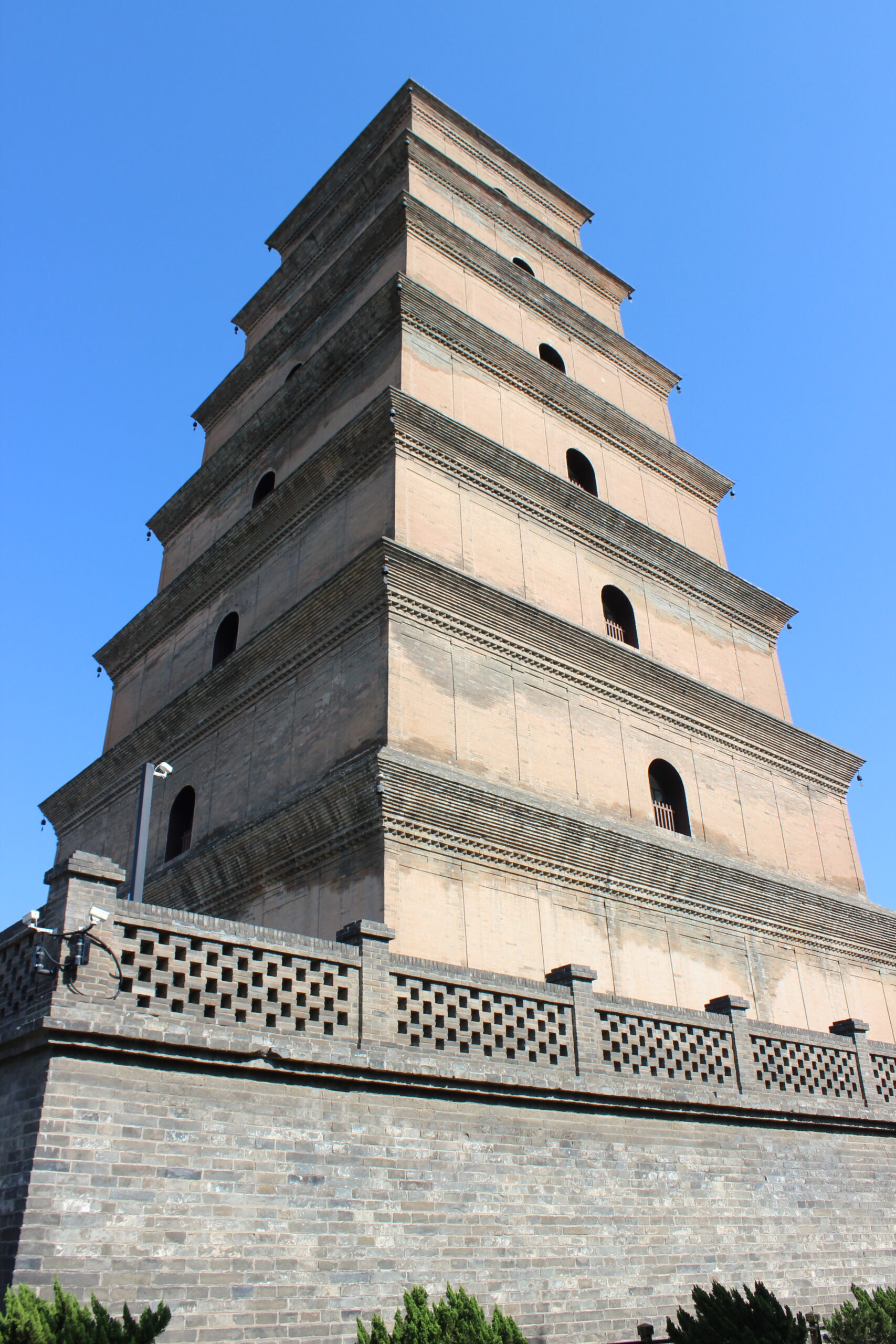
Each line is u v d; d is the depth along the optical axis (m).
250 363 34.88
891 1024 28.20
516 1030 14.95
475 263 31.19
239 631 28.22
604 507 28.19
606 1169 15.16
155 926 12.09
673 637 29.38
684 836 25.72
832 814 30.61
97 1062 11.26
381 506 24.58
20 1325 8.92
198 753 27.17
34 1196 10.30
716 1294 13.59
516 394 29.48
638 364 35.53
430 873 20.19
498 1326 11.55
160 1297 10.68
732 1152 17.06
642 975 22.88
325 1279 11.83
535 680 24.39
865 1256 18.12
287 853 21.94
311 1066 12.64
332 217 35.28
